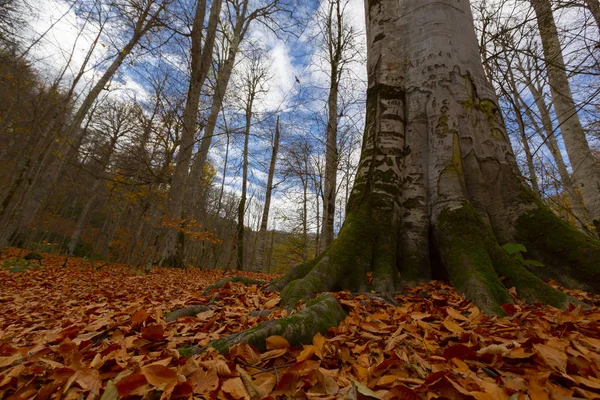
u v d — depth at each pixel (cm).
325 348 137
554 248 259
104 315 234
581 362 111
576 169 592
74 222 2233
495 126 326
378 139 350
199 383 106
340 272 270
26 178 743
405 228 307
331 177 1022
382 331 161
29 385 112
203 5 741
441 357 125
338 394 100
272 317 193
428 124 336
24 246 1366
